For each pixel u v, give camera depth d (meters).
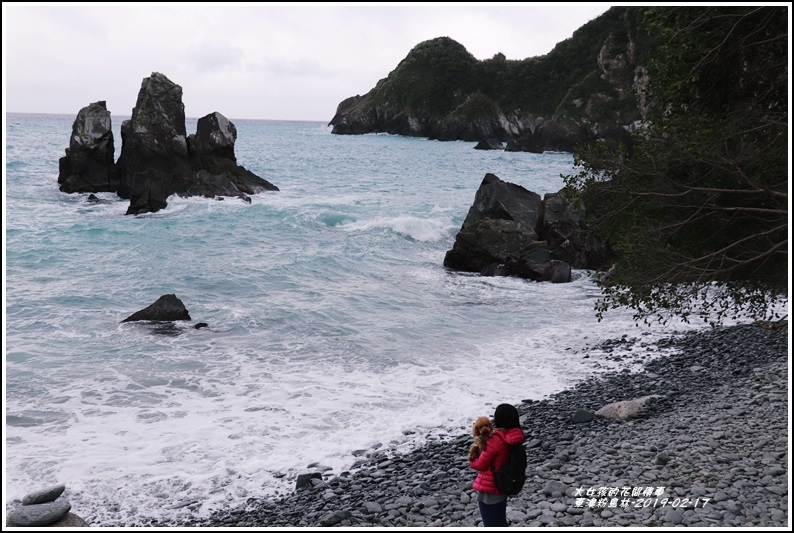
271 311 22.58
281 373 16.94
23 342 18.91
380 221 39.47
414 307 23.81
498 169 88.19
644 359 17.80
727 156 11.72
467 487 10.25
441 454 12.16
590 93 137.88
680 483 9.30
